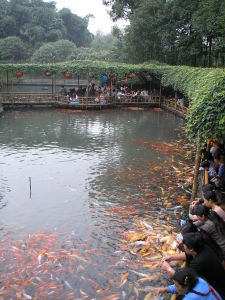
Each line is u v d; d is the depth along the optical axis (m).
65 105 30.64
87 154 16.89
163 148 18.20
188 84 23.72
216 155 9.32
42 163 15.34
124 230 9.58
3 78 41.34
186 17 33.88
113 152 17.33
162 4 36.75
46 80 47.88
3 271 7.70
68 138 20.05
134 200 11.65
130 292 7.06
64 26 65.81
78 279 7.46
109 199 11.71
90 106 30.42
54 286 7.24
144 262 7.97
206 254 5.17
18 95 31.06
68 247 8.70
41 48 52.44
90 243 8.91
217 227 6.04
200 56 34.78
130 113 29.38
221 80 9.27
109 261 8.10
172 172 14.44
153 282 7.33
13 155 16.44
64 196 11.88
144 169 14.80
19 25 60.38
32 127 22.81
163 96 32.72
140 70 31.78
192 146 18.56
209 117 8.81
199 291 4.52
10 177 13.55
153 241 8.77
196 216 6.53
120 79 33.00
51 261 8.07
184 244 5.32
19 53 53.31
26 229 9.60
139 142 19.45
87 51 55.50
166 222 10.06
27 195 11.88
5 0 60.19
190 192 12.27
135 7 41.16
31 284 7.29
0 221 10.02
